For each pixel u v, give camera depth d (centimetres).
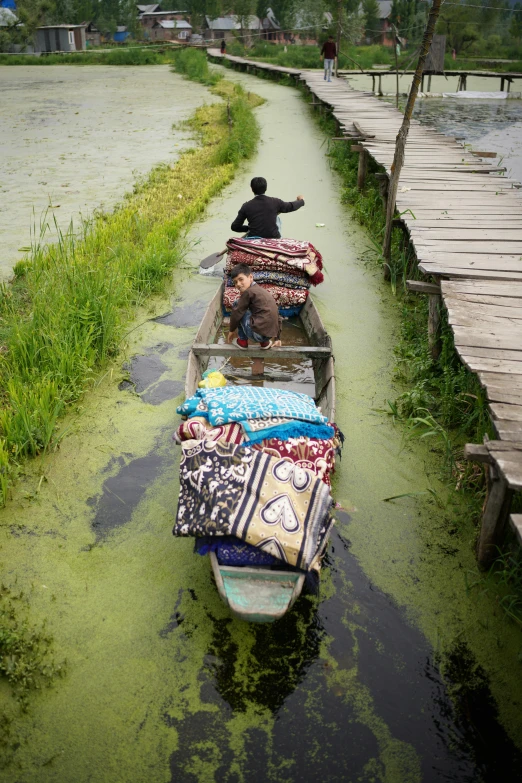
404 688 350
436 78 3588
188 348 705
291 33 6450
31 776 309
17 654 364
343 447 537
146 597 405
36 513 471
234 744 322
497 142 1786
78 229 1027
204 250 980
